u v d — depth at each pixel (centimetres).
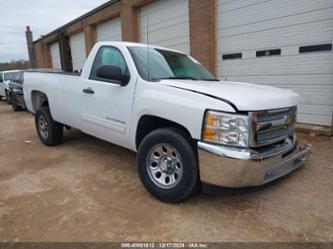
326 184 354
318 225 269
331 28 588
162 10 1047
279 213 291
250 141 262
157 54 394
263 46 724
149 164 327
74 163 451
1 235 257
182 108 285
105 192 344
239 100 263
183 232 259
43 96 546
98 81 395
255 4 726
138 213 293
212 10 834
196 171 287
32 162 461
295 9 642
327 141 538
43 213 295
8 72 1580
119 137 371
